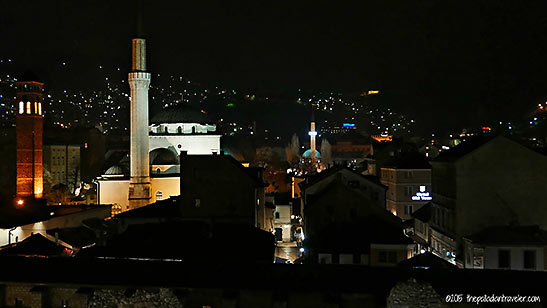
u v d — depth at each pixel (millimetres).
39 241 56844
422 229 67188
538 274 31938
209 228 53219
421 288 25875
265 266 34156
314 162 180500
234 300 30594
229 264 34531
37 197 99625
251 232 52375
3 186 134375
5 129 174125
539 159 51719
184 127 110000
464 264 49719
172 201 70438
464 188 51938
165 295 27297
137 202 97000
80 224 78500
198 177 60969
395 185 83312
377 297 30484
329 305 29969
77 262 34875
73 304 32219
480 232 50250
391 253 48156
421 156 87250
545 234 48844
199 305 31500
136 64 98500
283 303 30312
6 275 33188
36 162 100250
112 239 48188
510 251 46156
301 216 80000
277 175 171625
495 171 52000
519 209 51688
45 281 32375
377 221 54719
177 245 44781
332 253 48219
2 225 64062
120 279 32438
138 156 97938
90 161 194125
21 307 32625
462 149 56406
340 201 55594
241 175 60688
